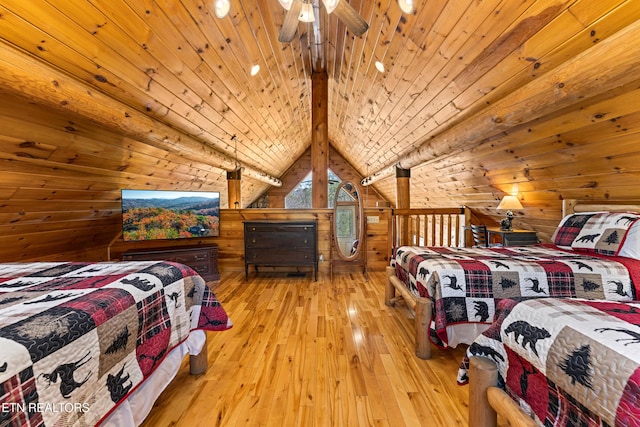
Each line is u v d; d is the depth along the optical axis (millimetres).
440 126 3395
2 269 1635
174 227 3818
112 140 2717
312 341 2250
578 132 2234
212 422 1445
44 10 1482
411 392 1651
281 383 1741
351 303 3080
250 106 3936
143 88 2385
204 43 2352
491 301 1927
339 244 4250
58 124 2160
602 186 2551
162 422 1442
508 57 1970
